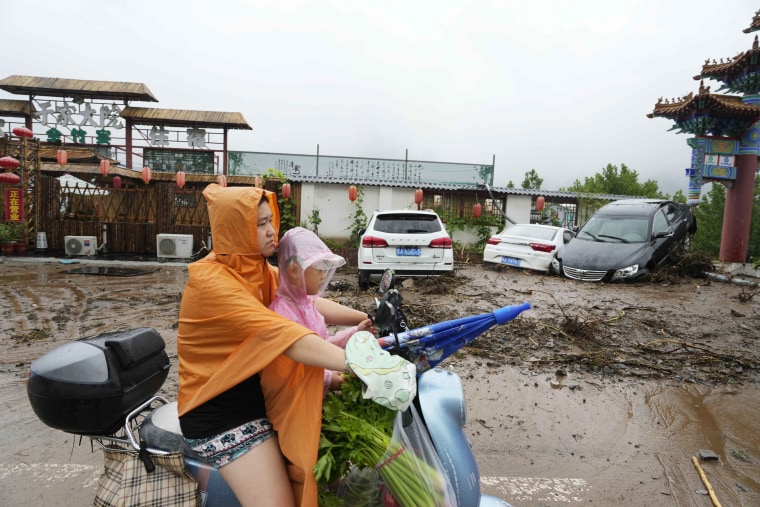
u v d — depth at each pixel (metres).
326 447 1.69
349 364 1.55
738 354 5.75
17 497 2.92
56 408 1.80
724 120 13.82
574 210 23.89
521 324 6.84
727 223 14.63
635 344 6.09
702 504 2.95
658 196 32.72
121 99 21.52
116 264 13.68
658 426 3.97
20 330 6.47
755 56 13.28
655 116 15.05
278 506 1.65
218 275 1.72
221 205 1.76
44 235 15.61
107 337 2.00
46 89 20.52
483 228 18.19
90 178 19.50
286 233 1.92
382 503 1.82
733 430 3.91
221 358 1.70
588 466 3.36
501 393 4.59
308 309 1.94
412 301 8.51
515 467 3.34
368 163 22.30
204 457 1.70
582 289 9.57
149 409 2.11
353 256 15.44
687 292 9.31
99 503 1.80
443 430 1.79
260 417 1.75
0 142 15.26
